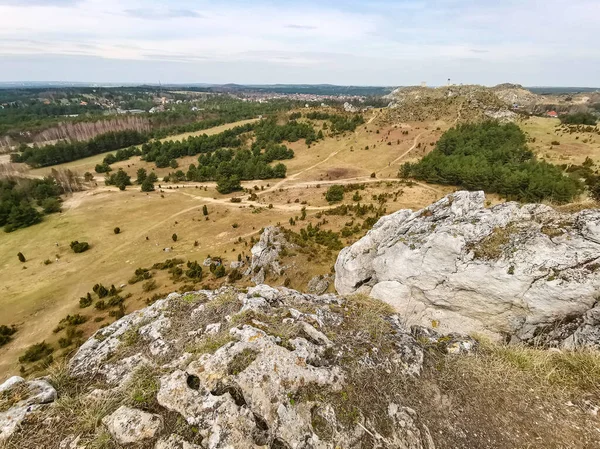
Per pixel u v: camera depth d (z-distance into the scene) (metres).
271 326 7.09
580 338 8.73
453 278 11.18
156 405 5.36
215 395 5.41
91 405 5.43
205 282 37.59
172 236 55.59
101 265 48.19
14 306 38.94
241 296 8.47
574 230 10.02
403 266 12.25
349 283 14.74
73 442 4.85
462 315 11.52
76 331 31.92
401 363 6.79
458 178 63.88
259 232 54.22
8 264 50.56
